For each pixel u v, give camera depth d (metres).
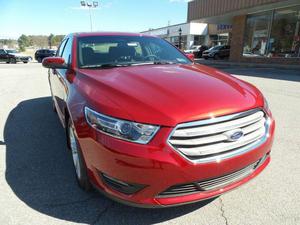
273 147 4.12
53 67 3.64
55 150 4.11
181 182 2.21
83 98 2.68
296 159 3.72
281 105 6.66
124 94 2.48
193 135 2.21
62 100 3.75
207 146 2.24
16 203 2.84
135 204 2.30
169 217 2.62
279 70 15.87
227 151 2.32
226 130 2.31
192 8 28.16
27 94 8.84
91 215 2.66
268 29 21.33
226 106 2.38
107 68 3.42
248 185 3.11
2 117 5.93
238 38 24.69
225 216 2.62
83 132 2.49
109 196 2.39
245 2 20.28
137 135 2.20
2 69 20.22
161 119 2.21
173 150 2.17
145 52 4.02
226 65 21.11
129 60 3.75
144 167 2.17
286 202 2.81
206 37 49.06
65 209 2.74
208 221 2.55
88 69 3.41
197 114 2.25
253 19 22.89
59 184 3.18
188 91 2.54
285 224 2.51
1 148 4.20
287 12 19.41
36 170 3.51
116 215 2.66
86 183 2.85
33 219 2.60
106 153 2.27
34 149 4.16
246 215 2.63
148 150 2.17
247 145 2.45
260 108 2.64
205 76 3.07
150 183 2.20
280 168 3.48
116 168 2.25
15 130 5.03
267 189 3.03
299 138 4.48
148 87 2.62
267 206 2.75
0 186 3.14
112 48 3.92
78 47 3.86
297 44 18.89
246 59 23.95
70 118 2.95
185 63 3.90
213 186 2.36
